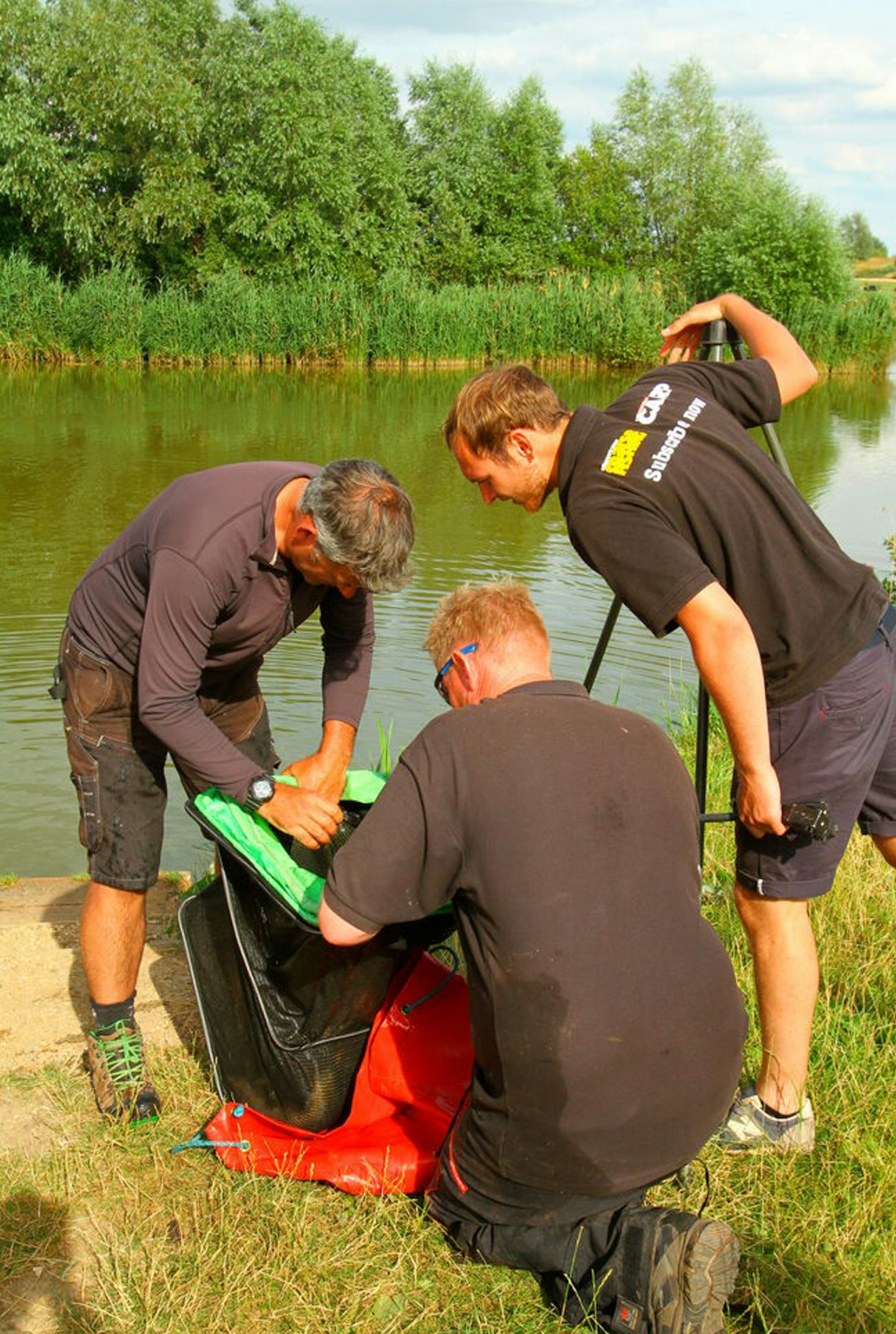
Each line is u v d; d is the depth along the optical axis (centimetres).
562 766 209
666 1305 197
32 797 596
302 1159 250
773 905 257
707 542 235
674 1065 204
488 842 207
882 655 248
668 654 825
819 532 249
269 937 254
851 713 245
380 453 1644
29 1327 213
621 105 4366
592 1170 206
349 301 2878
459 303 2967
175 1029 309
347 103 3331
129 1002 276
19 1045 299
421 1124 252
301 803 248
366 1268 226
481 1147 217
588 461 240
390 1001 256
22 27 2912
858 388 3025
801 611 240
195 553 248
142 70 2947
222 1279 223
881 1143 254
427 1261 228
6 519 1168
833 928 341
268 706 721
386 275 3073
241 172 3164
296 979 249
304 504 245
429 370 2903
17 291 2659
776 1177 248
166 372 2683
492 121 3941
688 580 225
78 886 405
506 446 252
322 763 290
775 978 258
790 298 3353
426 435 1817
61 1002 320
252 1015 257
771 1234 234
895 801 267
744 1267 226
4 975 333
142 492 1302
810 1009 259
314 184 3186
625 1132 204
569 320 3030
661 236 4416
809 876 253
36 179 2903
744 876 260
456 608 235
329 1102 256
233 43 3184
